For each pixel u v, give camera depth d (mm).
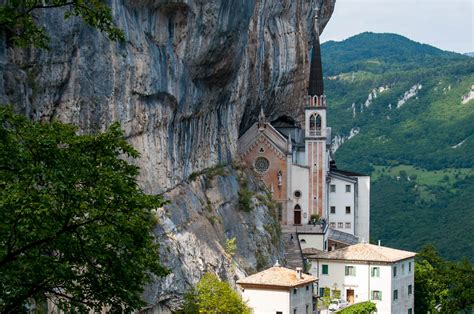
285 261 113562
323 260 111625
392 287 109875
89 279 38281
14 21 38688
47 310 47781
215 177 102750
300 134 150000
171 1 80562
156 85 79562
